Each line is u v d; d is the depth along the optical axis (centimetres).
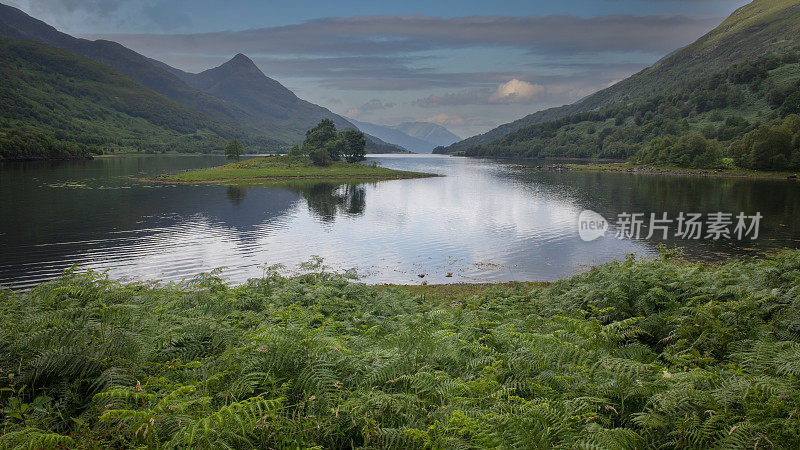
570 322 782
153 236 4059
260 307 1062
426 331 696
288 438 434
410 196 8038
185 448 372
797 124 15062
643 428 427
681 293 1070
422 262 3247
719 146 16225
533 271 3014
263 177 11744
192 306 1031
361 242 3944
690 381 482
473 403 498
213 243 3803
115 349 579
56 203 5938
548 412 426
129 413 411
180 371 576
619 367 529
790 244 3822
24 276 2675
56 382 535
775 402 402
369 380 535
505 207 6488
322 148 15925
